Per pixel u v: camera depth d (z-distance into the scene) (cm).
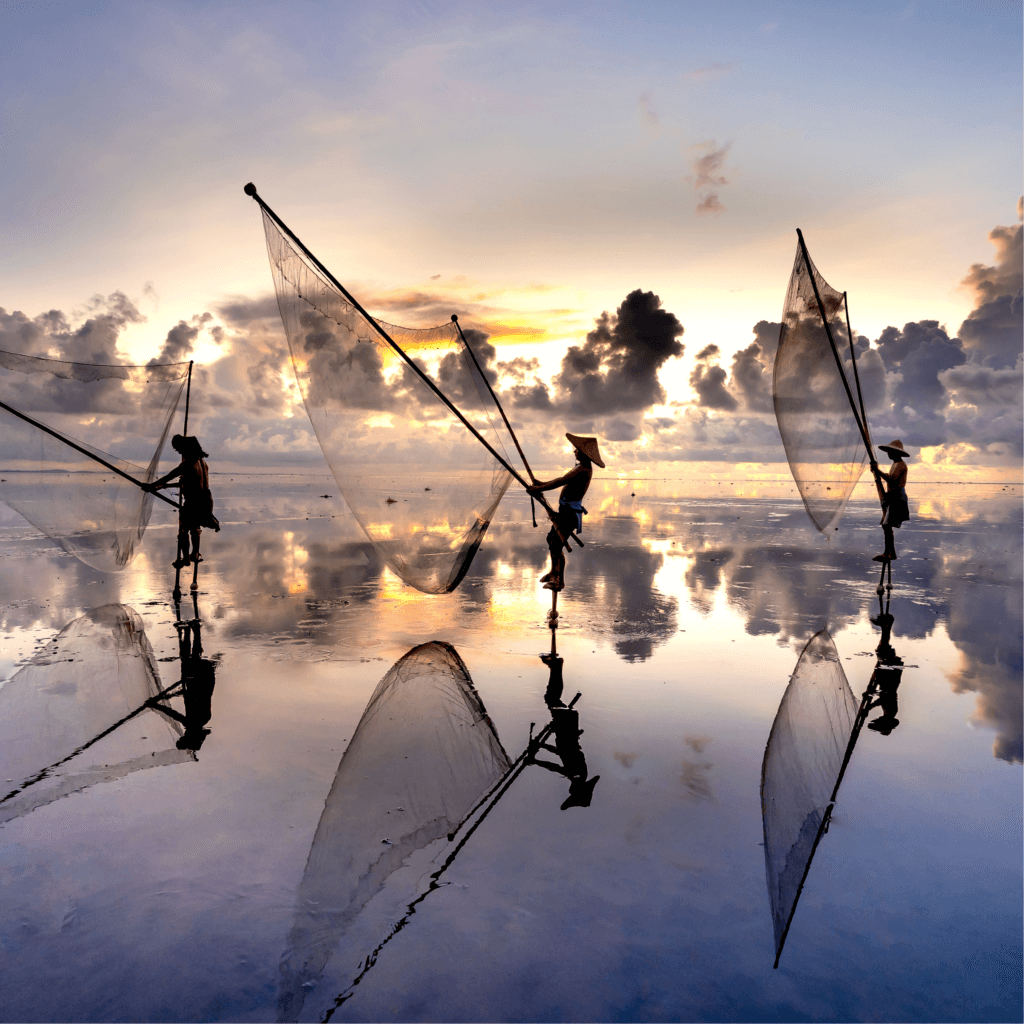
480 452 435
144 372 635
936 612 629
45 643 502
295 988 179
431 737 340
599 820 262
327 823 259
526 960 189
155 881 224
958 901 218
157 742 333
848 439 572
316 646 503
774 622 588
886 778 302
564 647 507
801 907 213
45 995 177
